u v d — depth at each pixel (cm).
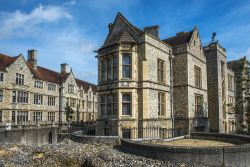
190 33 2811
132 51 2142
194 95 2677
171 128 2314
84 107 6300
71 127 3525
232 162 1095
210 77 3228
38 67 5141
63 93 5291
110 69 2219
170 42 2902
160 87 2325
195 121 2603
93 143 1593
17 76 4069
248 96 2939
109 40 2458
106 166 1197
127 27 2312
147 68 2133
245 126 2902
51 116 4922
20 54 4169
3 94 3769
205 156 1093
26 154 1662
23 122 3944
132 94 2092
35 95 4503
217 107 3122
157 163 1145
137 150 1295
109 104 2205
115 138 1562
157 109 2245
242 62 2834
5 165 1473
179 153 1126
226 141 1625
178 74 2598
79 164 1330
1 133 2561
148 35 2191
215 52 3209
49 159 1436
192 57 2689
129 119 2066
